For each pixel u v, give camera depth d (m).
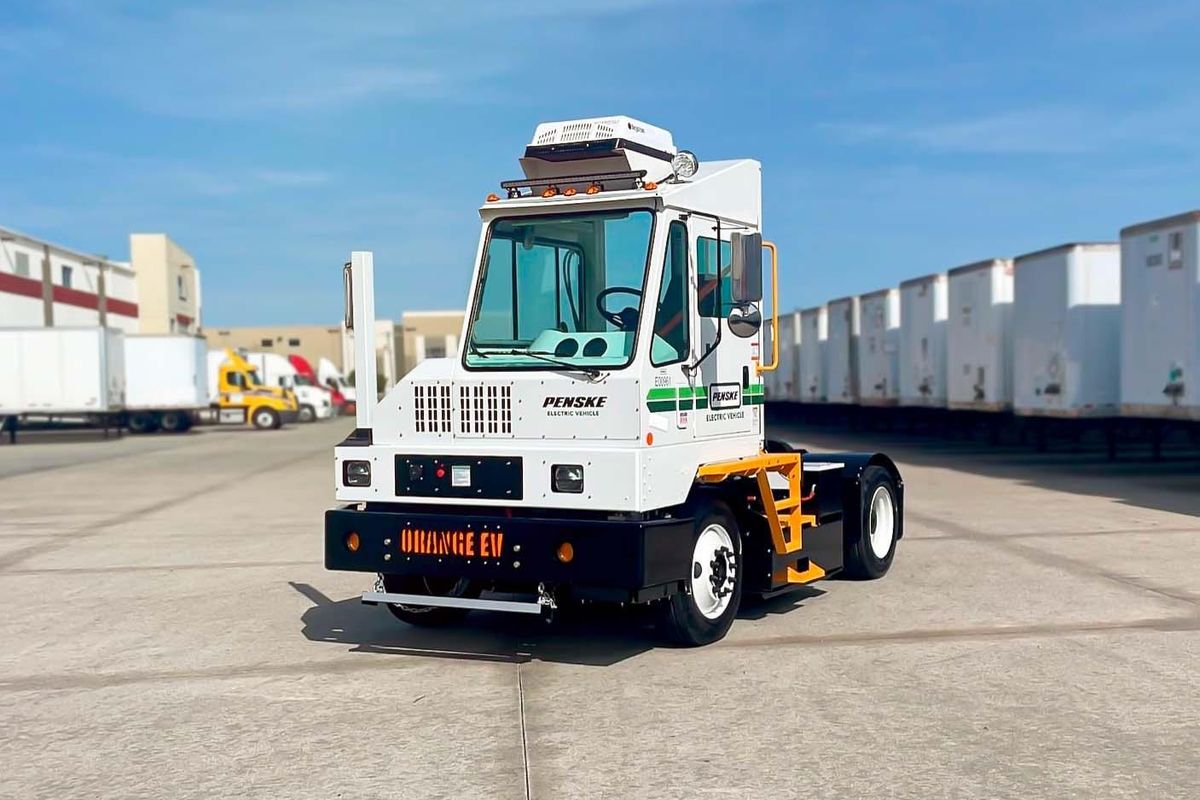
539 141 7.50
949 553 10.77
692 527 6.85
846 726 5.51
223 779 5.00
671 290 6.89
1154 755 5.02
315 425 51.00
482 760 5.15
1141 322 16.78
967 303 23.22
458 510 6.97
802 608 8.42
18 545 12.71
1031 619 7.86
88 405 36.09
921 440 30.33
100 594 9.63
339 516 7.10
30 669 7.10
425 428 7.02
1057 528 12.34
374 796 4.73
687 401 6.93
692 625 7.05
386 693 6.34
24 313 45.53
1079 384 19.27
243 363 47.47
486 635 7.81
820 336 33.81
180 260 68.81
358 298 7.32
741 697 6.06
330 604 9.01
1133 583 9.11
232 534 13.37
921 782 4.73
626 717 5.75
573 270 6.92
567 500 6.53
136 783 4.98
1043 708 5.75
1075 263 19.20
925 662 6.72
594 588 6.60
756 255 6.95
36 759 5.34
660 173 7.60
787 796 4.61
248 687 6.54
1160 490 16.33
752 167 7.86
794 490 8.15
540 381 6.70
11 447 34.31
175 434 42.44
